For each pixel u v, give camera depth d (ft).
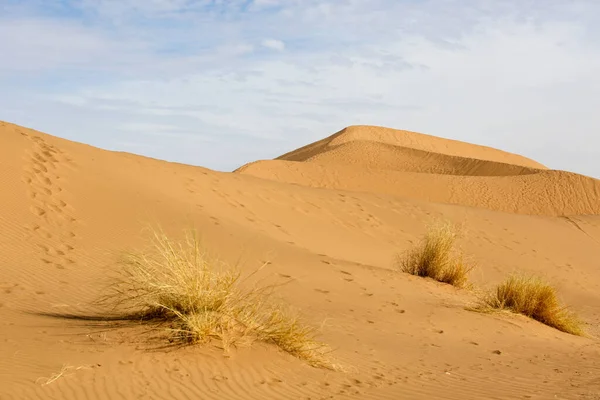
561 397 22.56
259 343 24.17
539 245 98.73
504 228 102.42
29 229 47.19
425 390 22.63
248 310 25.72
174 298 24.70
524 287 44.91
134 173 68.18
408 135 367.25
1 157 56.70
